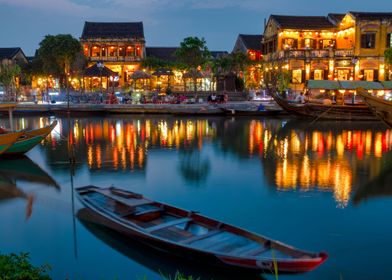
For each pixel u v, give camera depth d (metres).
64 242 11.38
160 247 9.95
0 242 11.45
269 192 15.98
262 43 64.25
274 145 26.92
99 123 39.44
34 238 11.67
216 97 52.06
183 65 60.00
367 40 53.00
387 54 48.22
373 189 16.36
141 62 65.88
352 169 19.91
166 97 52.41
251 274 9.13
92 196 12.81
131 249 10.71
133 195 12.10
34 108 47.25
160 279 9.51
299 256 8.52
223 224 10.05
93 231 12.05
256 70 65.12
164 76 64.75
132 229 10.28
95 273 9.84
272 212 13.71
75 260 10.42
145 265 10.16
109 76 55.41
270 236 11.73
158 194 15.84
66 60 57.31
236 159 22.33
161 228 10.30
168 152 24.48
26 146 22.12
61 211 13.82
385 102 26.62
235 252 8.92
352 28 53.25
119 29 70.44
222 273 9.34
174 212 11.32
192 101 51.91
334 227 12.37
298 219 13.05
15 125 38.84
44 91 57.88
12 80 61.19
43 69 60.47
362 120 39.78
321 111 40.00
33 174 19.02
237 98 56.09
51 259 10.48
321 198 15.20
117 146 26.55
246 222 12.82
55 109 45.97
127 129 34.97
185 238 9.85
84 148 25.78
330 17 58.59
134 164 21.12
